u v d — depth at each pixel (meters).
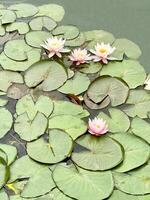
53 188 2.28
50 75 2.67
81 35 2.88
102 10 3.05
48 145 2.40
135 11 3.04
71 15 3.02
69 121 2.49
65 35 2.88
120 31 2.93
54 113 2.52
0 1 3.08
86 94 2.60
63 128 2.46
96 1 3.09
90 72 2.70
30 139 2.43
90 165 2.33
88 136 2.43
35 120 2.49
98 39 2.86
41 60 2.71
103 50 2.73
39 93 2.61
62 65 2.69
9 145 2.43
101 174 2.31
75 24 2.96
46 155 2.37
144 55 2.80
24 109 2.54
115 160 2.34
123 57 2.77
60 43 2.75
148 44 2.86
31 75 2.67
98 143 2.40
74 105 2.56
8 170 2.34
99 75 2.69
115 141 2.40
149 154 2.37
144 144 2.40
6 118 2.52
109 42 2.84
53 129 2.45
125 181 2.29
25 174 2.33
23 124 2.48
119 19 2.99
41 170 2.33
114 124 2.48
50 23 2.95
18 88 2.63
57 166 2.34
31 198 2.26
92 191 2.26
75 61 2.72
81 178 2.30
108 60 2.75
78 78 2.67
